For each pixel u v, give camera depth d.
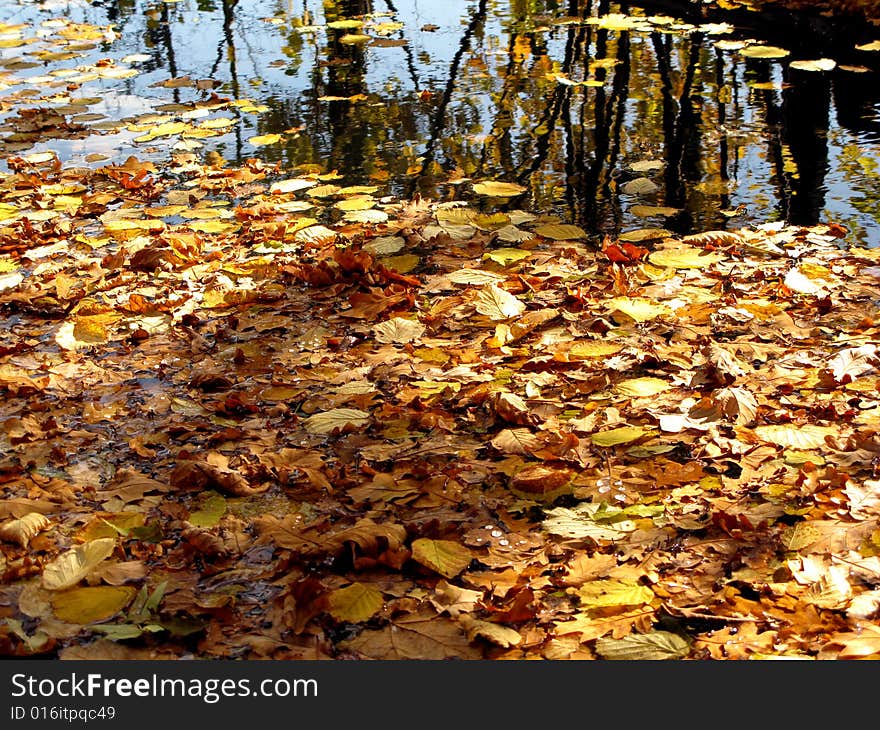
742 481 2.38
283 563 2.12
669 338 3.18
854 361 2.90
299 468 2.47
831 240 3.89
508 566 2.11
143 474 2.49
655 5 7.80
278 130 5.59
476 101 5.89
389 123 5.61
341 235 4.11
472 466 2.48
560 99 5.84
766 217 4.16
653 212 4.24
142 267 3.86
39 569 2.15
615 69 6.36
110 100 6.29
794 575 2.02
